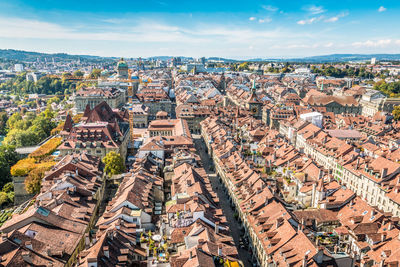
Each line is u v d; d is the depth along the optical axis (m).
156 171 141.12
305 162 143.50
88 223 104.00
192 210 94.00
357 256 87.94
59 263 83.25
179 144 174.25
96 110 198.38
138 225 99.25
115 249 82.38
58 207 104.88
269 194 111.12
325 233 99.44
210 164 185.50
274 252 87.62
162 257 84.06
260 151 168.25
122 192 115.50
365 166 137.00
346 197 109.69
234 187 129.88
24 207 141.62
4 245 78.38
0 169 168.38
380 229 94.44
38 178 142.62
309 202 119.81
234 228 117.94
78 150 169.62
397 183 120.19
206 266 71.94
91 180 128.50
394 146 161.38
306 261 78.38
